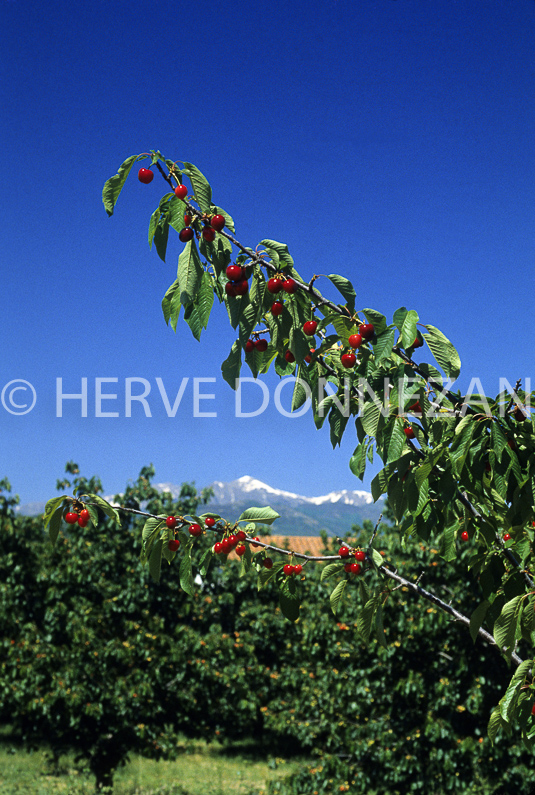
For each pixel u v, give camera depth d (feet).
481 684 24.22
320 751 29.27
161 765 40.60
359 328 8.04
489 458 8.24
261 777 38.32
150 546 10.61
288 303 8.53
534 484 8.18
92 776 36.81
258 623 40.16
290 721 32.07
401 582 10.23
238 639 39.78
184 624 35.91
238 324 8.17
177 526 10.68
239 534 10.83
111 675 31.55
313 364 9.00
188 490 37.73
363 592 10.36
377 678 27.07
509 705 7.94
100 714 29.71
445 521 10.11
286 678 34.06
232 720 39.14
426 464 8.02
